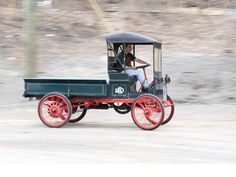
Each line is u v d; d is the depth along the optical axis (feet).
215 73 60.80
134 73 36.50
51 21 85.81
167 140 31.48
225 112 45.21
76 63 68.28
